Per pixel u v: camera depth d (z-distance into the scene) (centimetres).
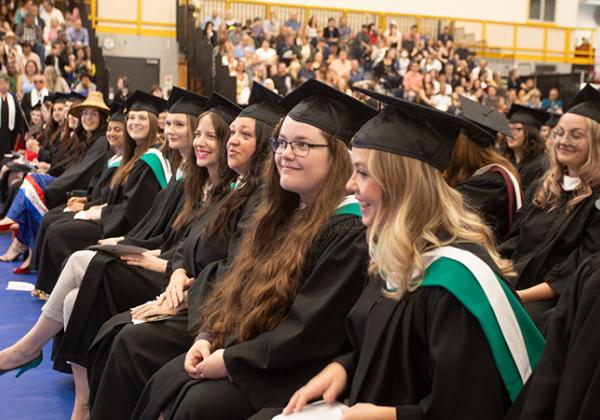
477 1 2341
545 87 2145
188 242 345
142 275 374
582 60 2450
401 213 197
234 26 1841
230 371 241
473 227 204
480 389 184
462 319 187
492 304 189
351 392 205
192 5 1864
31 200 661
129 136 541
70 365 391
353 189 209
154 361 300
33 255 627
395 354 199
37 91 1210
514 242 397
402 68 1902
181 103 432
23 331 494
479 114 452
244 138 322
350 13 2189
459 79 1948
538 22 2439
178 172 454
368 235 212
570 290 196
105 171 600
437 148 201
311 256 247
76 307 355
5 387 403
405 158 198
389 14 2228
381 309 204
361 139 204
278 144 255
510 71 2169
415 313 193
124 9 1931
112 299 364
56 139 861
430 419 184
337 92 249
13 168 873
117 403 297
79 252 371
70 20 1669
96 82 1628
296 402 214
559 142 362
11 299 575
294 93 262
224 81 1544
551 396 188
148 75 1966
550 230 369
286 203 271
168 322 313
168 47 1975
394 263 194
